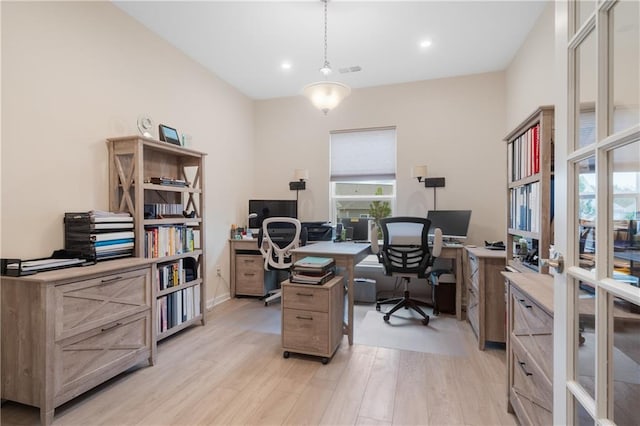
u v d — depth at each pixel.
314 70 3.78
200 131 3.61
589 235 0.89
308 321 2.32
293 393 1.91
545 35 2.62
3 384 1.72
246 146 4.53
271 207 4.32
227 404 1.80
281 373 2.14
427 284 4.14
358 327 3.01
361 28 2.91
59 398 1.68
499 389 1.95
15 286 1.70
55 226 2.15
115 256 2.25
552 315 1.14
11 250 1.92
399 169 4.16
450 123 3.98
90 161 2.38
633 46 0.73
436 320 3.21
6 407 1.79
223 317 3.31
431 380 2.05
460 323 3.13
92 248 2.10
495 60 3.53
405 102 4.14
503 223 3.79
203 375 2.12
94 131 2.41
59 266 1.87
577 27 0.96
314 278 2.33
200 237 3.10
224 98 4.05
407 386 1.98
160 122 3.04
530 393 1.39
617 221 0.78
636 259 0.75
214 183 3.84
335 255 2.63
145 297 2.23
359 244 3.43
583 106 0.93
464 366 2.24
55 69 2.15
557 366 1.04
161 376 2.11
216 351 2.49
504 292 2.50
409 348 2.54
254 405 1.79
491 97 3.83
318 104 2.76
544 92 2.64
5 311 1.72
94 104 2.42
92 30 2.40
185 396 1.88
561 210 1.02
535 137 1.98
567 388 0.97
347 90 2.71
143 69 2.86
